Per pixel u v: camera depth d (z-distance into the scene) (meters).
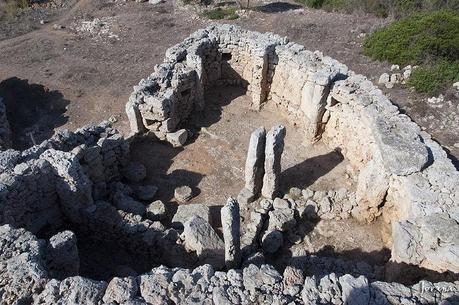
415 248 10.30
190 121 18.94
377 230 13.79
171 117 17.19
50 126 19.38
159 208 14.04
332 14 28.62
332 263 12.14
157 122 17.23
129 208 13.73
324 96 16.17
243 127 18.64
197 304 7.99
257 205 14.34
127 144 15.50
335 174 15.98
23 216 11.87
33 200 12.01
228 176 16.25
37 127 19.23
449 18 21.30
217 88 20.92
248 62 19.75
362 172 13.79
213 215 14.55
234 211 10.28
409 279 10.49
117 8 31.33
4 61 23.89
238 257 11.17
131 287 8.22
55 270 9.97
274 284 8.39
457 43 19.98
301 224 13.95
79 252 12.65
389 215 13.41
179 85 17.66
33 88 21.41
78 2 32.50
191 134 18.00
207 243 11.62
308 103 17.19
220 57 20.12
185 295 8.18
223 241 11.95
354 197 14.28
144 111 16.94
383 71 20.42
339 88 15.70
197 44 18.84
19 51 24.95
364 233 13.70
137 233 12.44
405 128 13.36
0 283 8.59
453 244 9.88
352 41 23.92
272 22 27.66
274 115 19.28
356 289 8.18
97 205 13.02
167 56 18.61
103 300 8.05
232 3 31.95
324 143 17.45
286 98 18.70
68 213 13.02
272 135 13.01
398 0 27.50
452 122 16.92
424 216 10.78
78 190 12.39
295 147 17.39
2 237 9.53
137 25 28.03
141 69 23.12
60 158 12.13
